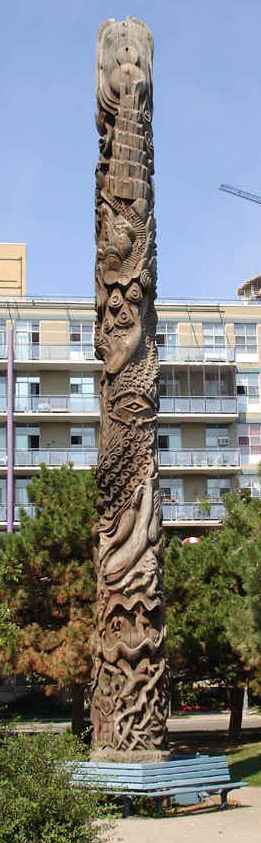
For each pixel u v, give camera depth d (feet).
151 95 55.72
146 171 53.88
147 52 55.67
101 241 53.42
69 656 70.44
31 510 158.30
